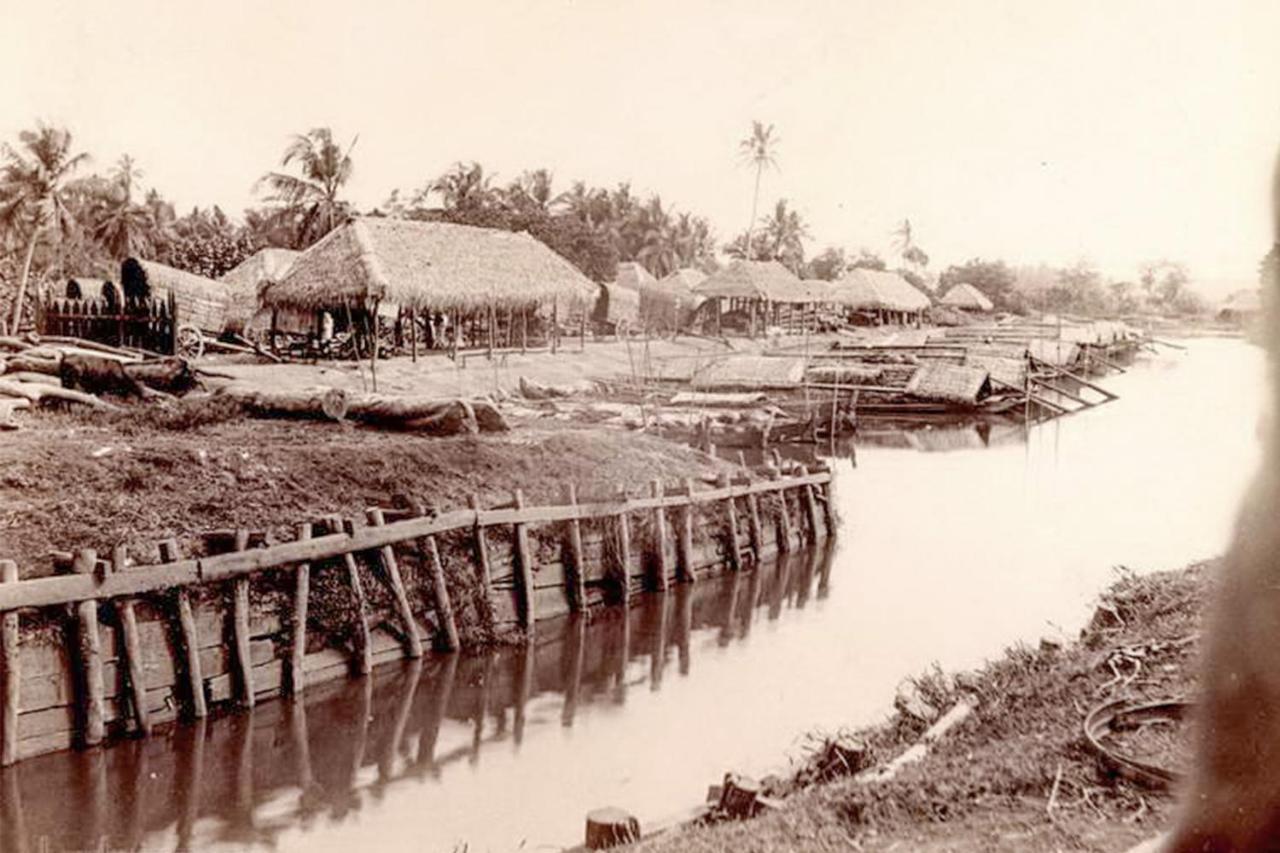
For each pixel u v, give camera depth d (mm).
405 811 8672
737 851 5773
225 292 26656
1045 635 11148
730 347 41844
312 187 23812
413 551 12094
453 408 16188
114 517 10898
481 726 10477
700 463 17781
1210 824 2531
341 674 11062
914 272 67250
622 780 9250
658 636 13234
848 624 13680
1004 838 5602
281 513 11828
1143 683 8102
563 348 32531
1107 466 25594
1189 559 16594
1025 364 37125
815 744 9734
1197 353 53969
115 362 16938
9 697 8664
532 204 35906
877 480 23797
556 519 13328
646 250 52188
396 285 24234
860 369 36812
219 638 10156
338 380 22984
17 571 9305
